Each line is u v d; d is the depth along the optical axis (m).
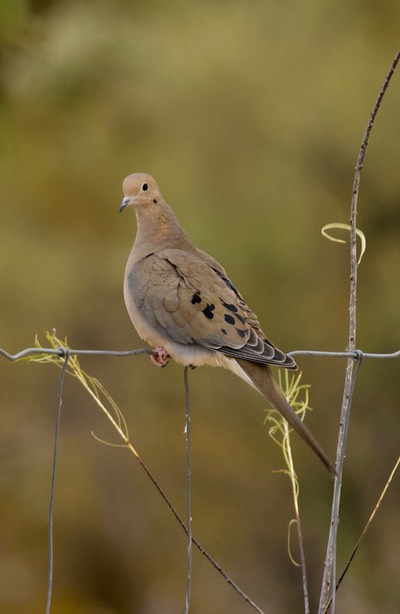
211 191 18.23
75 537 19.59
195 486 19.45
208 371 18.81
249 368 6.81
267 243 17.69
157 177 18.33
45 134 18.23
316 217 18.19
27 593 19.08
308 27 18.06
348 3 18.08
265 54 17.97
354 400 18.78
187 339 7.01
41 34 9.83
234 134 18.25
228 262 17.81
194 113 18.17
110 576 19.45
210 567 19.34
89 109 17.48
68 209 19.02
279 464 18.98
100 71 13.86
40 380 19.52
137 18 13.32
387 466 19.05
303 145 18.14
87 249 18.89
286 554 19.33
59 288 18.45
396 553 19.02
